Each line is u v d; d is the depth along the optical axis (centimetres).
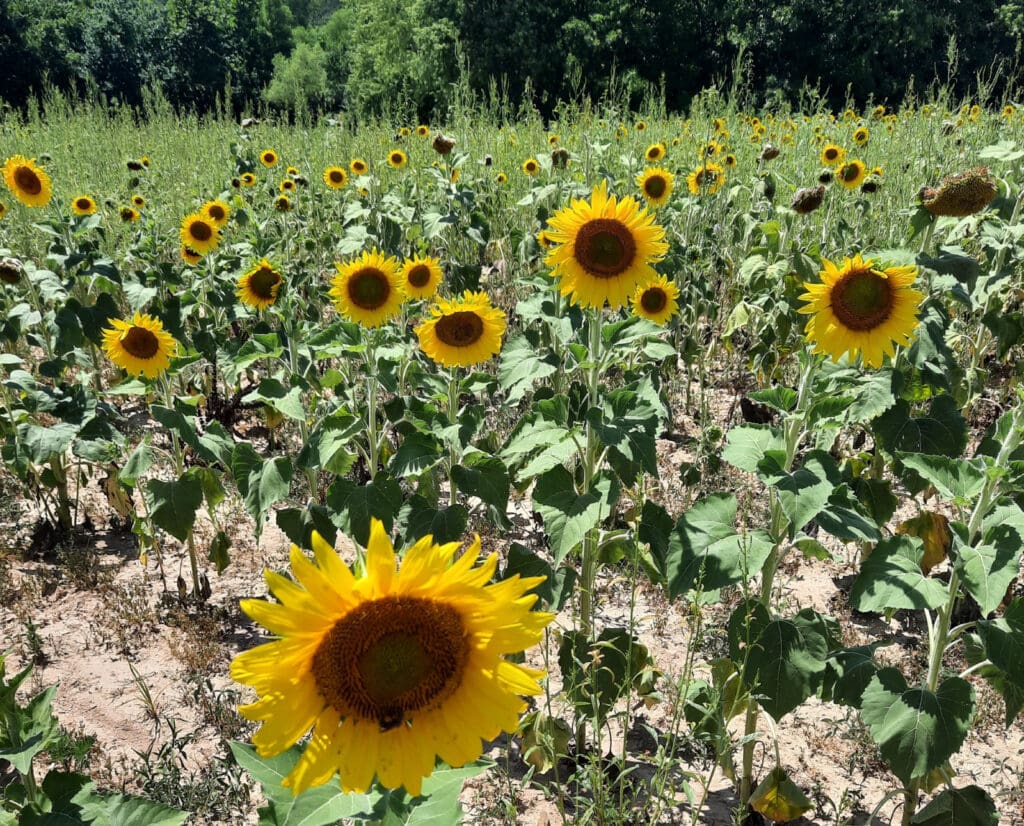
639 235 315
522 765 360
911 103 1075
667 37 3416
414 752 142
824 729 380
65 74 5016
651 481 568
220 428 459
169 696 404
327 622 140
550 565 344
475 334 402
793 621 295
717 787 348
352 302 432
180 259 942
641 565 346
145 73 5141
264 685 139
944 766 294
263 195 1089
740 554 277
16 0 4969
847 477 396
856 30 3203
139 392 452
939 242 662
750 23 3391
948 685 273
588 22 3412
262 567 512
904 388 405
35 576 498
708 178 834
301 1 8262
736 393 712
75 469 620
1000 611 435
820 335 300
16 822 234
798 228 767
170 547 535
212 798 334
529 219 989
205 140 1399
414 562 141
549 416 340
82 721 386
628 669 295
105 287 674
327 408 441
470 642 145
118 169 1197
